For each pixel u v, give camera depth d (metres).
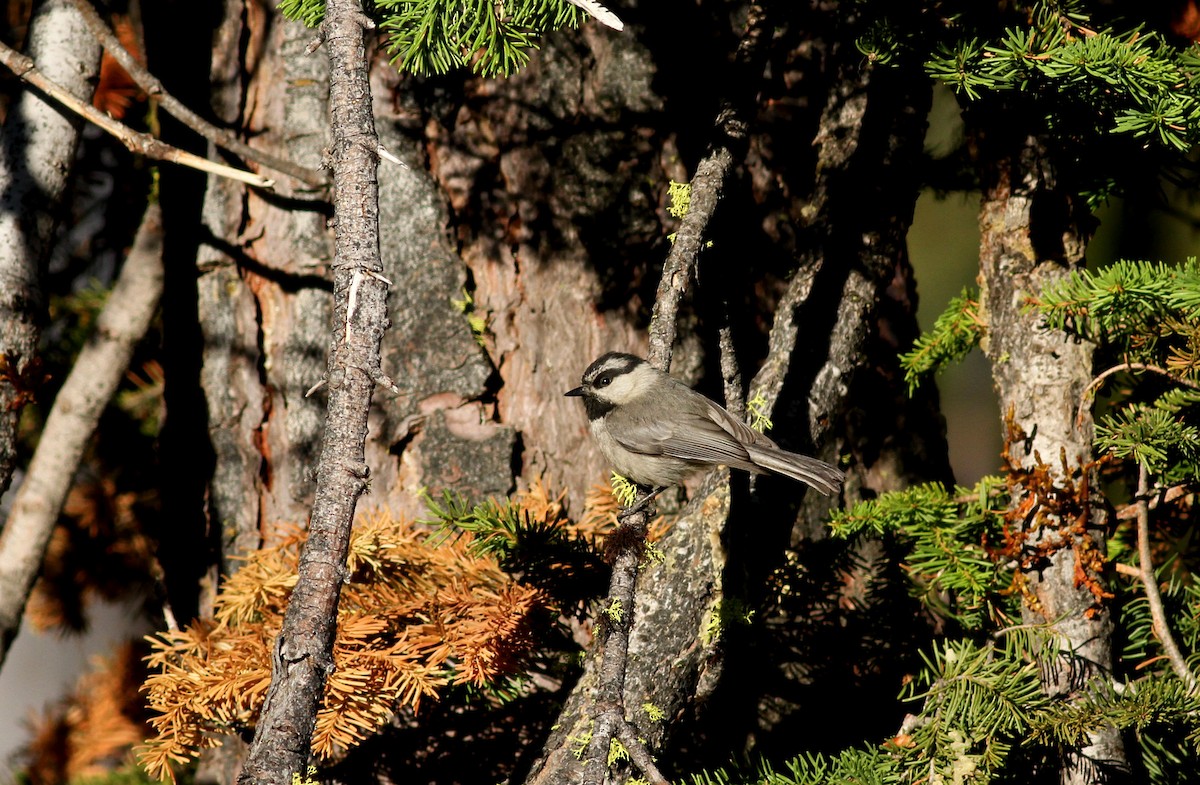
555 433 9.05
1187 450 6.92
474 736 8.21
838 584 8.41
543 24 6.46
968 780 6.44
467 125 8.91
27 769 10.99
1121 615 7.48
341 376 4.94
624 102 9.12
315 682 4.37
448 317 8.84
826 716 8.60
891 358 9.95
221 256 9.12
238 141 8.48
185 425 9.52
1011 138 7.50
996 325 7.65
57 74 8.34
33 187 8.18
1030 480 6.99
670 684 7.30
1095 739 6.88
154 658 7.26
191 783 10.27
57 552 11.47
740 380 8.08
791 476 7.53
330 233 8.90
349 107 5.47
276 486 9.04
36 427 11.78
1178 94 6.39
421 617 7.35
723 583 7.59
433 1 6.25
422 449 8.81
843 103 8.71
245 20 9.17
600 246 9.11
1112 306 6.77
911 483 9.92
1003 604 7.74
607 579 7.39
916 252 16.25
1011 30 7.00
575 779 6.69
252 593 7.36
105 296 12.02
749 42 7.48
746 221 9.50
